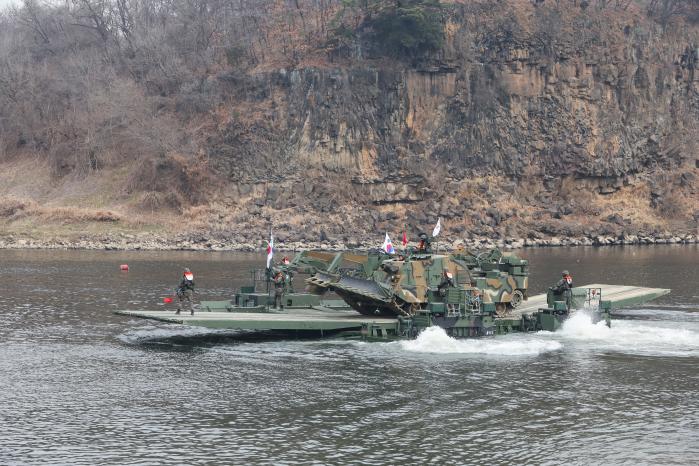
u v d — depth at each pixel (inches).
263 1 7549.2
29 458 1277.1
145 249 5536.4
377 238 5876.0
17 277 3609.7
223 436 1379.2
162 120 6697.8
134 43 7539.4
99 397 1594.5
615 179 6496.1
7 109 7288.4
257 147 6402.6
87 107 7042.3
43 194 6609.3
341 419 1469.0
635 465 1272.1
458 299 2165.4
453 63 6481.3
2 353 1968.5
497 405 1555.1
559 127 6486.2
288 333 2236.7
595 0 7057.1
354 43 6584.6
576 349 2042.3
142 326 2352.4
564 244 5900.6
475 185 6274.6
